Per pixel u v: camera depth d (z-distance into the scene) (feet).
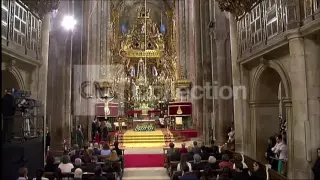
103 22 90.74
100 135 63.41
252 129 42.37
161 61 113.60
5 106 30.45
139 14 123.75
